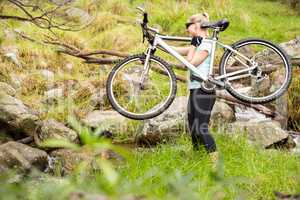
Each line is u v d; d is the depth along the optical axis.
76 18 16.91
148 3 18.62
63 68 13.69
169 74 8.91
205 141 8.59
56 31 15.64
